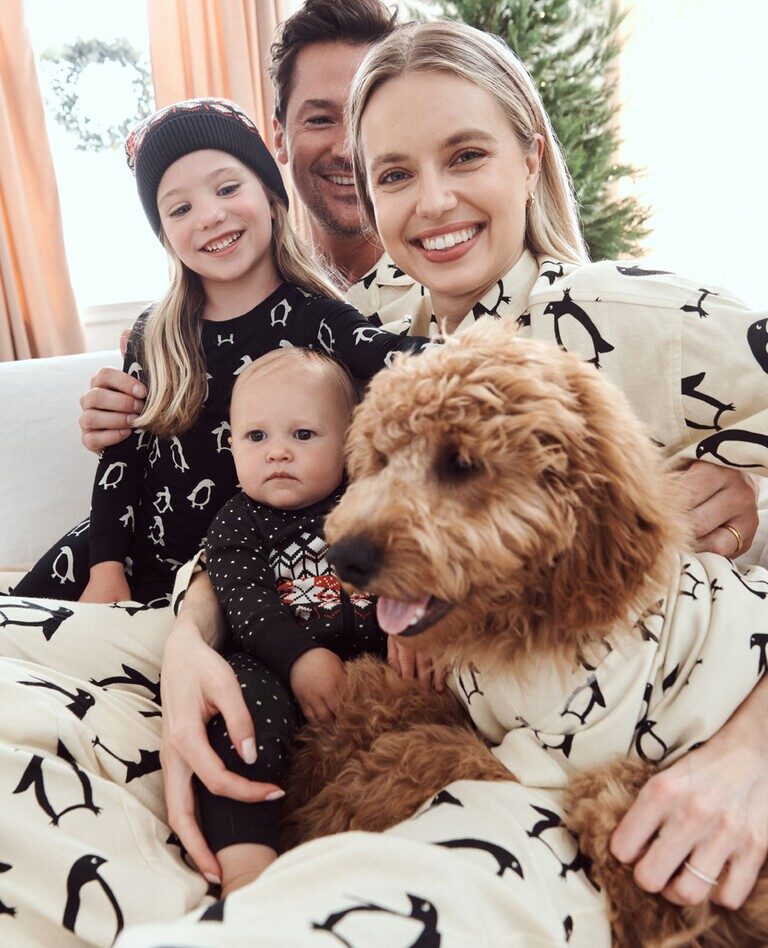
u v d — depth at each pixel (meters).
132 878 0.74
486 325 0.86
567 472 0.75
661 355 1.01
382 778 0.85
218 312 1.50
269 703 0.96
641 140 4.43
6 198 3.53
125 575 1.45
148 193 1.50
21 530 1.82
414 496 0.75
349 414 1.23
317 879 0.64
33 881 0.73
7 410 1.88
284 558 1.15
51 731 0.86
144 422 1.42
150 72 4.00
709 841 0.71
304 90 1.85
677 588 0.86
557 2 3.12
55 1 3.81
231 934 0.54
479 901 0.62
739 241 4.30
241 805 0.85
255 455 1.18
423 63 1.10
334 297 1.54
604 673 0.81
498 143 1.13
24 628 1.07
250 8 3.60
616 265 1.13
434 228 1.14
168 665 0.98
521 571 0.76
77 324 3.77
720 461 0.98
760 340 0.97
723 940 0.73
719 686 0.80
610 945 0.70
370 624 1.12
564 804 0.78
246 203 1.42
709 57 4.23
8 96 3.51
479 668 0.82
